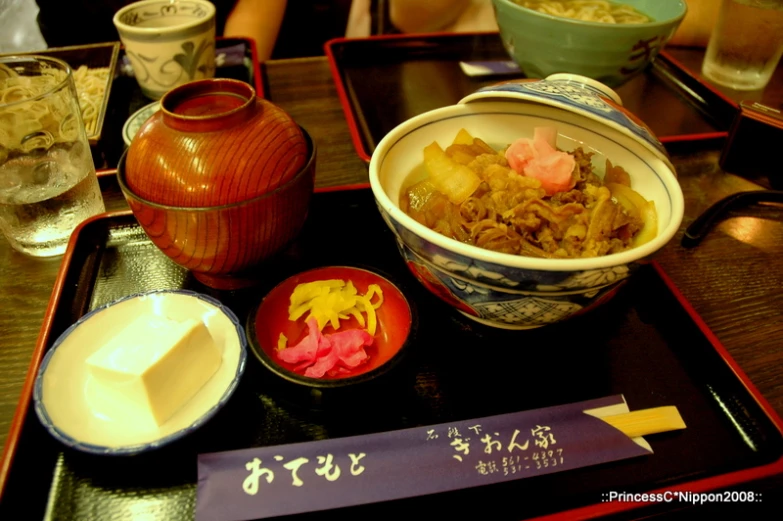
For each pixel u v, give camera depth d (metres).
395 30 0.79
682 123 0.49
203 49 0.49
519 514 0.23
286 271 0.33
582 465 0.24
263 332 0.28
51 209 0.35
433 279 0.27
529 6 0.51
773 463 0.24
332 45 0.57
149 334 0.24
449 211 0.29
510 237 0.27
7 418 0.26
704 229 0.37
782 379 0.29
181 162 0.26
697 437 0.26
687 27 0.63
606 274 0.23
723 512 0.26
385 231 0.36
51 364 0.25
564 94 0.28
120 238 0.35
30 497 0.23
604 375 0.28
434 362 0.29
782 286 0.34
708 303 0.33
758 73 0.55
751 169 0.42
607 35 0.40
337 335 0.28
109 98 0.47
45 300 0.32
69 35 0.70
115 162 0.43
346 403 0.25
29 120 0.35
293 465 0.23
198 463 0.23
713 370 0.28
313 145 0.31
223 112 0.28
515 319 0.27
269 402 0.26
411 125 0.32
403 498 0.23
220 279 0.32
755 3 0.52
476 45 0.58
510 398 0.27
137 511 0.22
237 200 0.26
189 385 0.24
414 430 0.24
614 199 0.31
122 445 0.22
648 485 0.24
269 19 0.75
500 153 0.33
